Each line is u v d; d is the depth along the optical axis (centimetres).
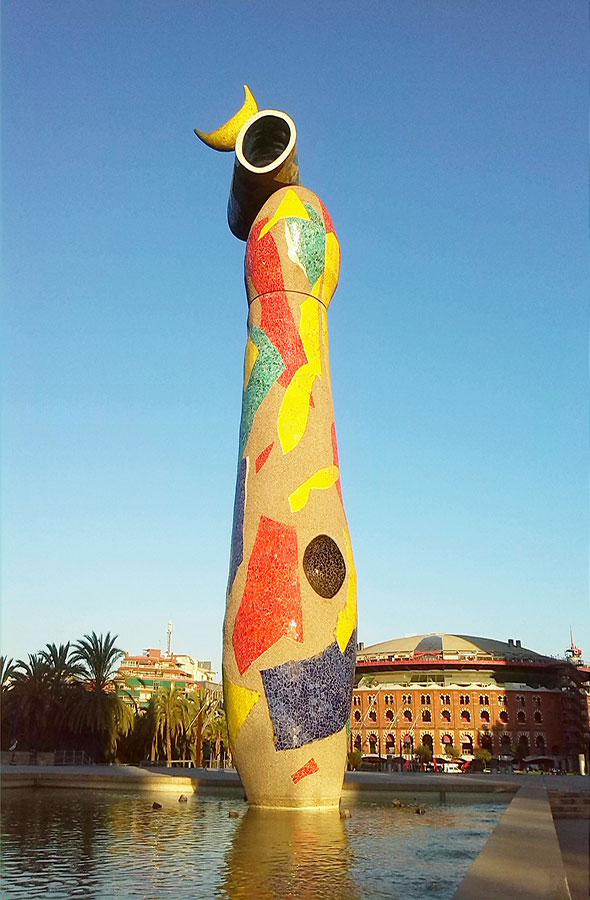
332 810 2119
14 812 2031
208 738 8025
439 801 2714
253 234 2623
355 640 2288
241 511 2350
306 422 2392
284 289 2533
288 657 2134
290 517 2267
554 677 11088
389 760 8419
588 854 1658
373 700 11025
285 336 2486
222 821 1844
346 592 2258
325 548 2259
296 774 2094
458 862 1307
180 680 14212
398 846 1489
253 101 3050
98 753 6362
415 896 1023
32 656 6109
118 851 1380
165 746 7631
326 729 2130
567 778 4416
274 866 1243
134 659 15600
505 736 10456
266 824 1797
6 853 1356
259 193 2725
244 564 2259
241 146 2681
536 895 858
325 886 1090
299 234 2562
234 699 2180
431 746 10562
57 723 6012
